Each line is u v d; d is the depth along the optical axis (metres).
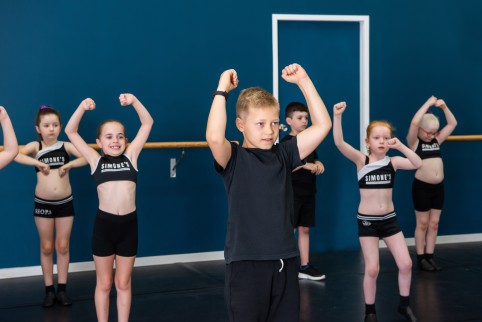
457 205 6.64
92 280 5.37
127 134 5.78
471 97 6.62
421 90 6.48
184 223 5.98
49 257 4.69
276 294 2.46
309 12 6.16
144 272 5.61
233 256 2.44
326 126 2.54
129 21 5.75
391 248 4.13
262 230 2.45
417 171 5.56
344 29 6.34
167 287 5.07
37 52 5.54
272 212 2.46
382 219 4.14
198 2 5.90
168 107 5.87
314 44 6.28
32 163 4.53
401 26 6.41
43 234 4.67
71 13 5.60
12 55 5.48
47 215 4.67
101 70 5.70
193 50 5.91
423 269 5.47
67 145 4.90
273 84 6.10
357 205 6.43
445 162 6.58
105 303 3.92
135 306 4.54
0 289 5.14
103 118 5.71
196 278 5.35
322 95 6.32
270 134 2.48
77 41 5.63
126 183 3.96
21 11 5.48
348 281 5.15
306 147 2.55
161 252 5.93
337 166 6.37
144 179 5.87
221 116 2.40
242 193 2.47
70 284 5.24
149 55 5.80
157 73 5.83
